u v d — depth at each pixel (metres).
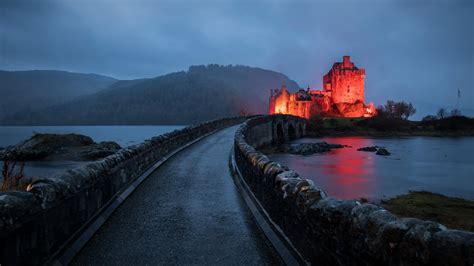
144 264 4.76
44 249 4.38
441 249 2.40
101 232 5.99
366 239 3.12
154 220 6.66
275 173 5.98
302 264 4.44
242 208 7.50
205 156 16.17
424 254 2.51
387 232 2.88
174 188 9.52
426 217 17.83
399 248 2.73
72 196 5.28
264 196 6.66
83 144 28.69
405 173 34.88
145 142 12.35
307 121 94.50
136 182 9.80
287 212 5.12
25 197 4.07
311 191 4.52
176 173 11.84
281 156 46.09
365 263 3.15
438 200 22.11
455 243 2.34
